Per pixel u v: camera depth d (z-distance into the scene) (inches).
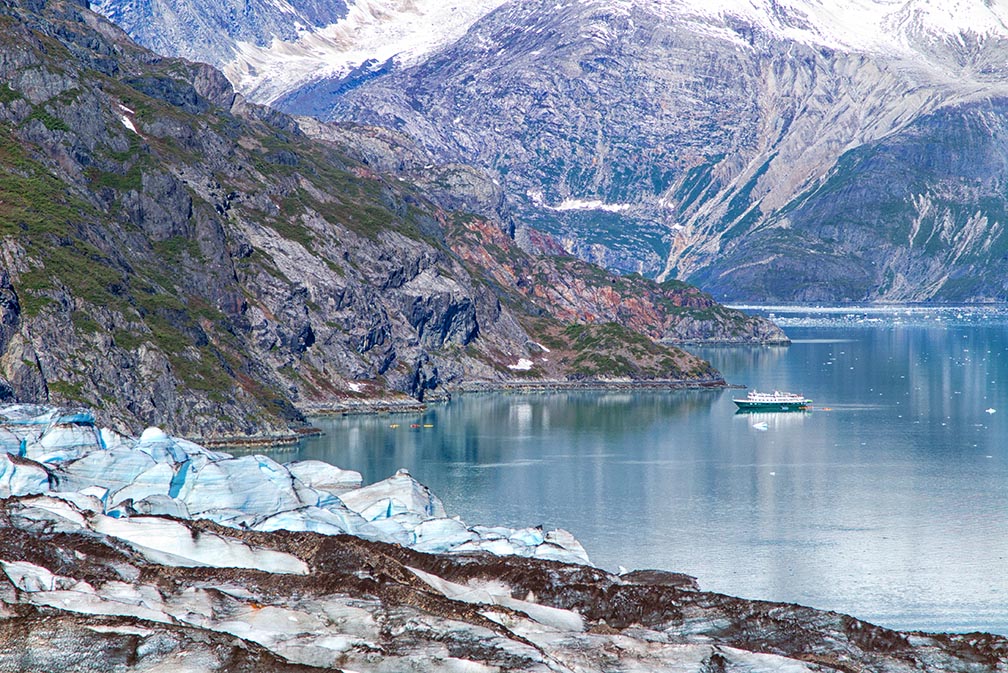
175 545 5108.3
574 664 4232.3
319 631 4254.4
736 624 4847.4
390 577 4692.4
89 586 4498.0
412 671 4008.4
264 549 5108.3
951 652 4648.1
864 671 4507.9
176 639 3878.0
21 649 3828.7
